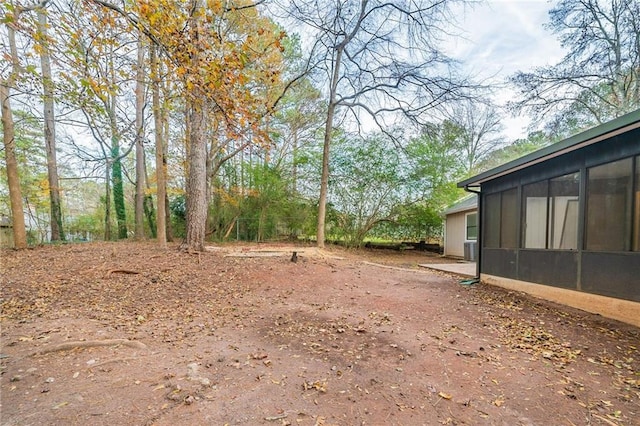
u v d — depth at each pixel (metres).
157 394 2.28
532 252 5.72
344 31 10.11
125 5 3.48
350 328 3.96
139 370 2.64
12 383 2.36
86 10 3.45
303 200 15.34
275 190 14.57
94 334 3.39
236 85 4.00
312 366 2.88
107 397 2.21
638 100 11.15
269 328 3.92
